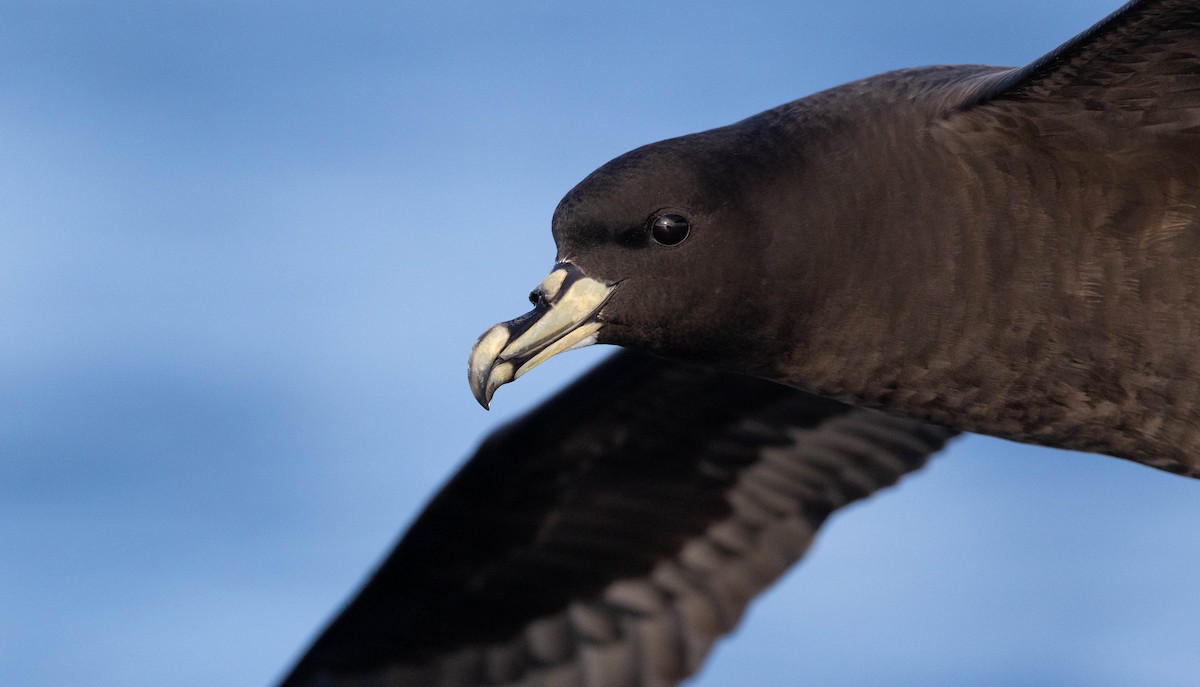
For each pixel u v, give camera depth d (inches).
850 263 480.4
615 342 501.7
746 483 596.4
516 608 597.6
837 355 493.7
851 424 590.6
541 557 593.0
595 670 596.4
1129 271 463.2
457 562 585.6
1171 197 461.4
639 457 587.2
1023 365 476.4
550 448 575.5
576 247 494.9
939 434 593.0
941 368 483.8
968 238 470.6
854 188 479.8
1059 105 460.4
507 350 491.2
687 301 490.9
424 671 596.1
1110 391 474.0
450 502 574.9
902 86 496.1
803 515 597.6
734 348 502.0
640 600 600.4
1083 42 437.1
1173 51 441.4
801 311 489.1
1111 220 463.8
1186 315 461.4
